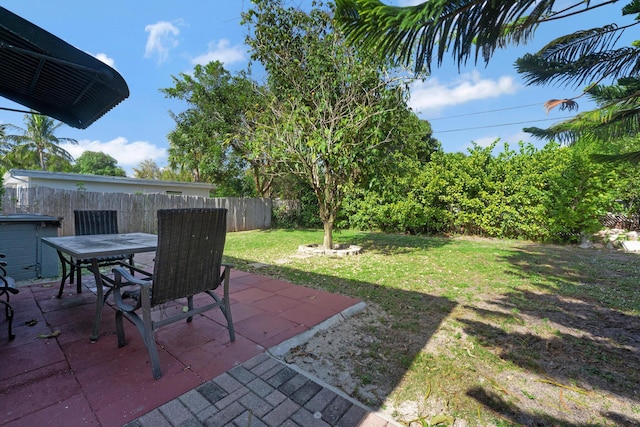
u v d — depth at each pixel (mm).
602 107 2379
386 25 1179
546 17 1318
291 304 3205
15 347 2174
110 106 2957
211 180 12883
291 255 6305
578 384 1933
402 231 10406
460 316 3004
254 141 6480
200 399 1660
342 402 1678
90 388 1725
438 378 1965
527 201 7844
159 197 9984
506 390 1859
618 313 3090
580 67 1978
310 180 6328
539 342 2477
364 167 6098
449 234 9398
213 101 10867
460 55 1224
